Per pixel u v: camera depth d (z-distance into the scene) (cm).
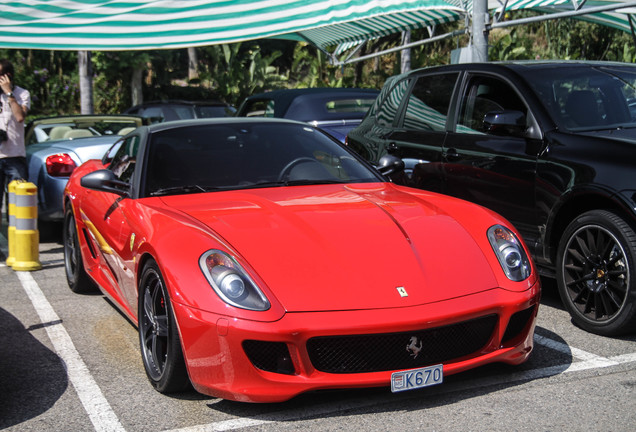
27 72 2536
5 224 863
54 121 813
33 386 335
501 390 309
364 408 295
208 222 320
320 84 2598
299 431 275
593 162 397
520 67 486
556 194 414
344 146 432
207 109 1393
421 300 283
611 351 359
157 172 382
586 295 402
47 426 289
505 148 453
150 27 938
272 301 276
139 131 434
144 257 330
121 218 375
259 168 390
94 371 353
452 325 286
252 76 2705
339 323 271
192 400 310
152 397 316
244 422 285
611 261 379
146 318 334
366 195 366
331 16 931
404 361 284
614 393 303
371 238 312
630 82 475
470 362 292
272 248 299
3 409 308
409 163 531
